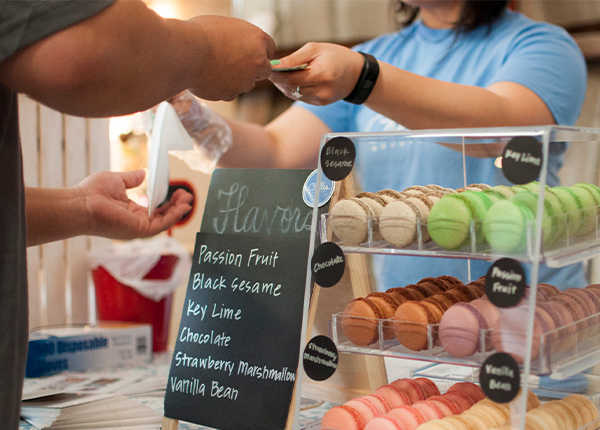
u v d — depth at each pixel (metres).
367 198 0.92
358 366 0.96
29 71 0.67
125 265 1.86
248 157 1.73
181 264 1.90
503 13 1.63
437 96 1.28
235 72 0.87
